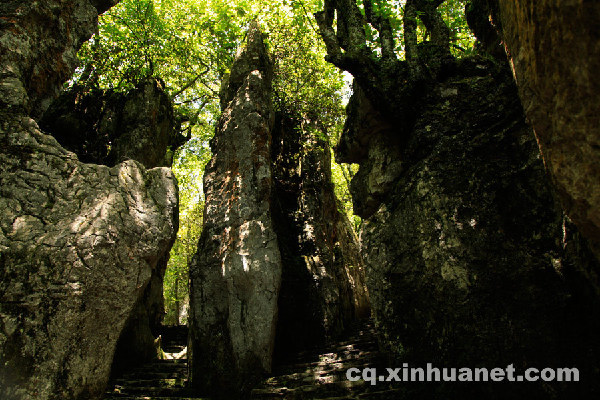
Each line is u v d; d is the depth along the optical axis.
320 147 13.12
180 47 13.56
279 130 12.84
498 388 4.70
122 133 9.79
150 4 12.38
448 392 5.13
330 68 12.98
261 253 8.26
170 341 11.82
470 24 7.85
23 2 3.66
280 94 12.63
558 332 4.50
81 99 10.13
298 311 9.82
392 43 8.05
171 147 13.38
